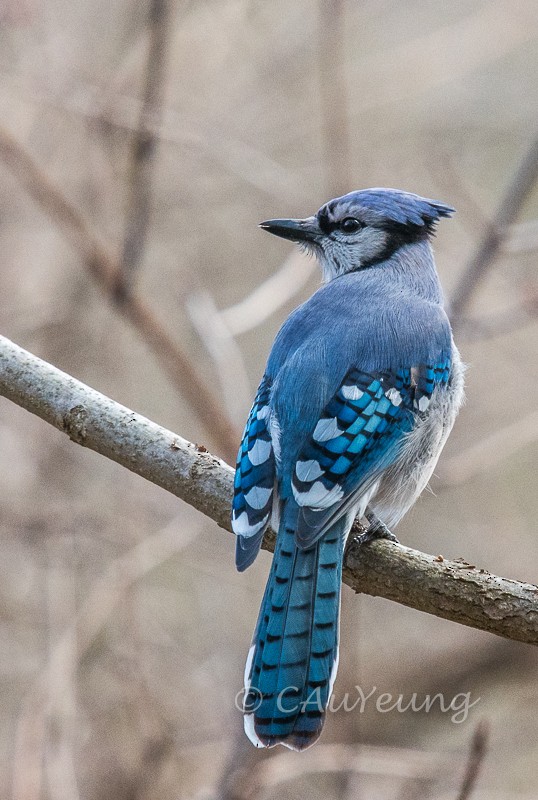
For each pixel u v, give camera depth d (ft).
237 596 44.29
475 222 44.80
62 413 24.30
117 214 43.19
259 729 21.77
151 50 39.86
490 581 22.35
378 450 25.16
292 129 47.24
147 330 38.86
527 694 46.70
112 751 39.34
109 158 43.37
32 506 42.19
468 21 47.37
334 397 25.08
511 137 49.75
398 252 30.01
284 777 36.63
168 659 42.14
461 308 40.98
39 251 45.09
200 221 47.96
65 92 42.55
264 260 48.03
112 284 39.06
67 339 45.27
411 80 47.14
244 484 23.29
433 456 27.48
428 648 47.50
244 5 45.78
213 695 41.86
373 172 48.57
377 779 39.58
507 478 49.11
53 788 35.94
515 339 49.01
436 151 48.16
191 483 23.82
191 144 42.14
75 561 40.78
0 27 40.37
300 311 27.96
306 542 22.68
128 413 24.26
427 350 27.14
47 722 36.60
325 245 30.83
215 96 46.37
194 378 38.29
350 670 41.70
